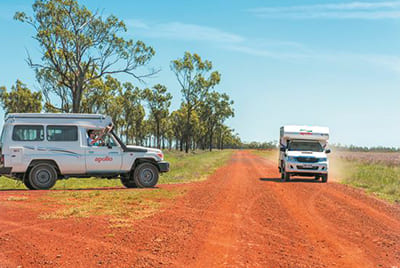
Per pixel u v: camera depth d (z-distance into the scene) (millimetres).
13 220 9453
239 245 7617
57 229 8570
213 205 12422
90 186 18953
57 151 16000
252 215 10852
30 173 15688
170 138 123750
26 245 7289
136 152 17000
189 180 21969
